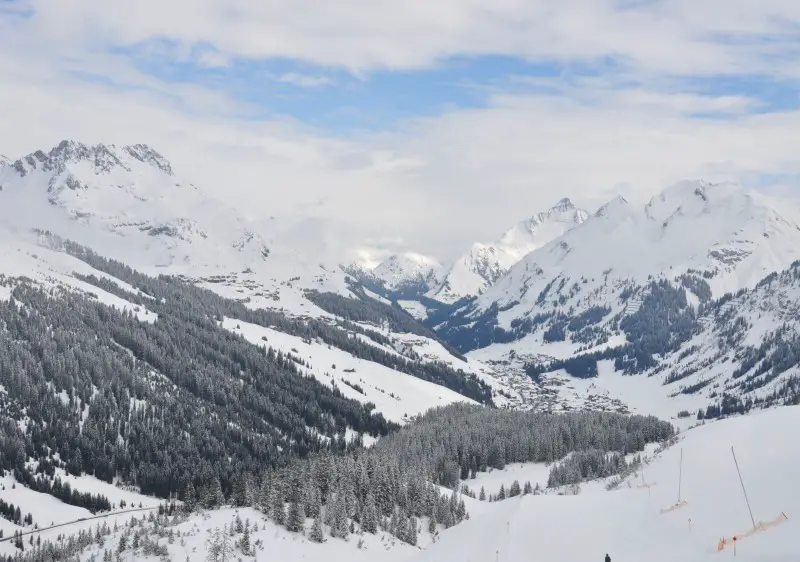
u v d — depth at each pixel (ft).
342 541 472.03
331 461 579.07
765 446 348.59
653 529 275.18
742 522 258.78
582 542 276.62
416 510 573.74
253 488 536.42
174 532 434.30
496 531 306.55
